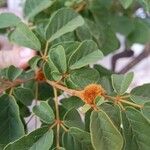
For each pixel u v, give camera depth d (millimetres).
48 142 178
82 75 198
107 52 301
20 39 225
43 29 244
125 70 395
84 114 189
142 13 369
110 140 169
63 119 190
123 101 187
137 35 371
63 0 293
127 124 184
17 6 408
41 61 220
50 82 205
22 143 178
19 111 208
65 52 203
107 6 332
